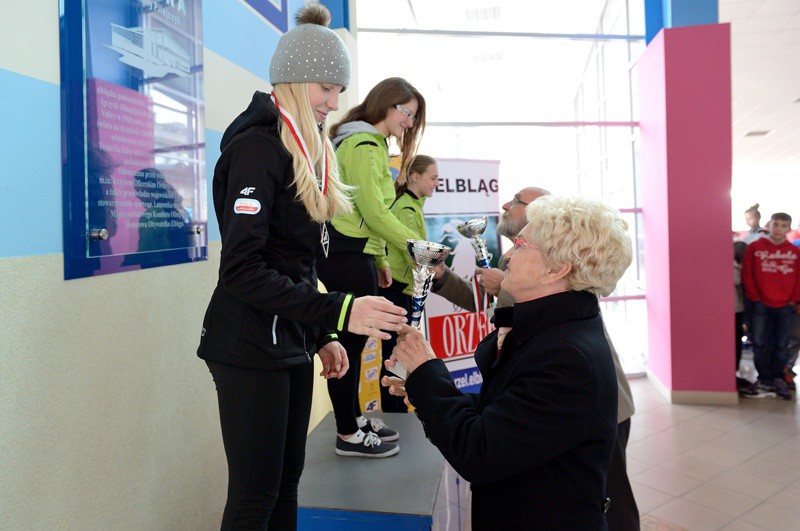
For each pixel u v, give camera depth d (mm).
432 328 3592
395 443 2176
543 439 981
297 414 1346
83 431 1268
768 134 12070
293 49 1207
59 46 1186
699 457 3492
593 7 5469
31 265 1112
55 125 1175
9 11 1056
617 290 5512
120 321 1396
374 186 1936
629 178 5410
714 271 4430
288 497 1364
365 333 1087
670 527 2674
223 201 1175
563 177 5871
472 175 3896
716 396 4500
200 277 1810
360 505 1710
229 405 1176
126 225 1397
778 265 4648
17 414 1080
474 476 1028
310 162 1207
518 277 1144
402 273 2527
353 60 3787
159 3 1537
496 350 1248
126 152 1394
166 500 1613
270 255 1175
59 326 1190
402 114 2074
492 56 5605
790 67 7848
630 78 5391
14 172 1070
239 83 2154
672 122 4402
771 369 4746
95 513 1309
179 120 1646
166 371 1610
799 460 3418
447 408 1100
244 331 1150
